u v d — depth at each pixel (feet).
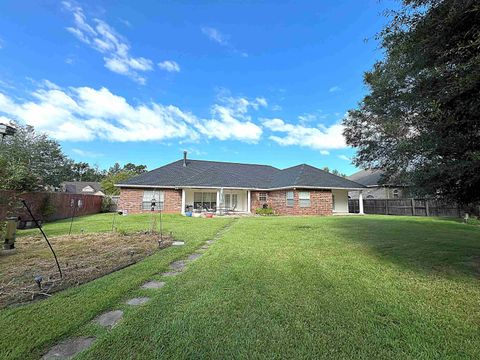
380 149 51.55
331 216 62.28
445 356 7.47
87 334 8.56
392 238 27.40
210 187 68.08
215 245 23.47
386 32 14.66
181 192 69.00
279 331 8.71
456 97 12.39
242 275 14.56
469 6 10.98
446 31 12.26
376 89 38.04
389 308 10.46
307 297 11.53
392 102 34.63
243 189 73.00
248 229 35.27
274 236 28.86
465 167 12.51
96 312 9.98
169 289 12.42
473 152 12.09
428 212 61.72
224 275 14.55
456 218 51.62
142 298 11.61
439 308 10.50
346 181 74.90
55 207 47.39
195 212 68.03
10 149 68.49
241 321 9.36
